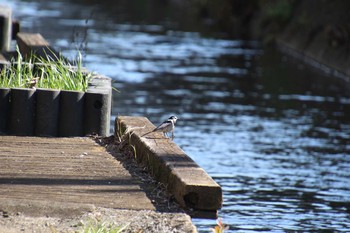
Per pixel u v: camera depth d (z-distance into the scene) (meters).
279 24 39.44
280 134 19.91
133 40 38.22
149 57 33.12
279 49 37.69
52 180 9.88
